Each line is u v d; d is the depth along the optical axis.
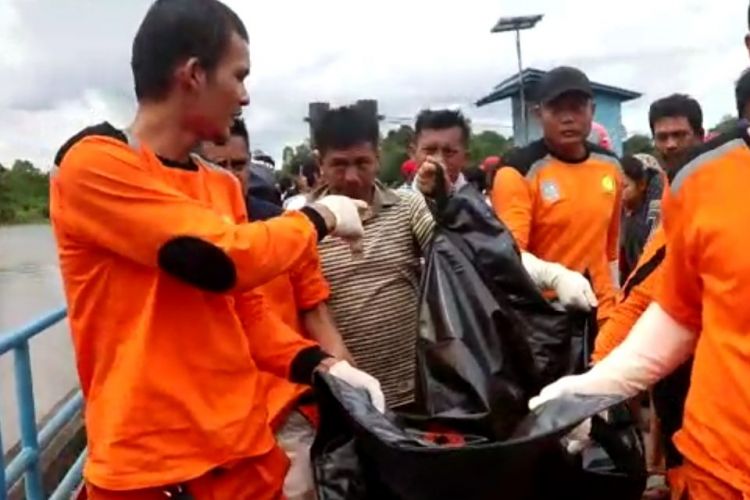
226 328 2.19
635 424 2.63
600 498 2.31
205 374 2.14
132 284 2.10
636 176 5.71
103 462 2.11
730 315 2.01
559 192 4.20
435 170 3.15
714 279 2.03
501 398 2.40
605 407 2.16
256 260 2.05
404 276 3.16
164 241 2.01
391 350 3.13
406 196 3.23
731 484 2.02
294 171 9.91
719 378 2.03
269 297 2.63
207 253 2.00
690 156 2.10
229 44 2.14
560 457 2.18
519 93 13.23
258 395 2.26
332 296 3.10
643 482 2.39
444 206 2.79
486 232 2.65
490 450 2.04
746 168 2.02
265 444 2.26
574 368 2.74
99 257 2.10
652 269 2.62
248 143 3.37
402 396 3.13
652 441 3.64
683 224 2.10
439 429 2.40
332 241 3.10
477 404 2.38
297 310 2.75
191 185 2.19
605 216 4.25
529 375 2.52
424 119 4.36
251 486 2.25
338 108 3.12
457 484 2.06
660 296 2.25
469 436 2.35
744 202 1.99
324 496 2.30
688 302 2.19
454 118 4.34
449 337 2.46
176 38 2.11
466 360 2.42
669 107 5.44
